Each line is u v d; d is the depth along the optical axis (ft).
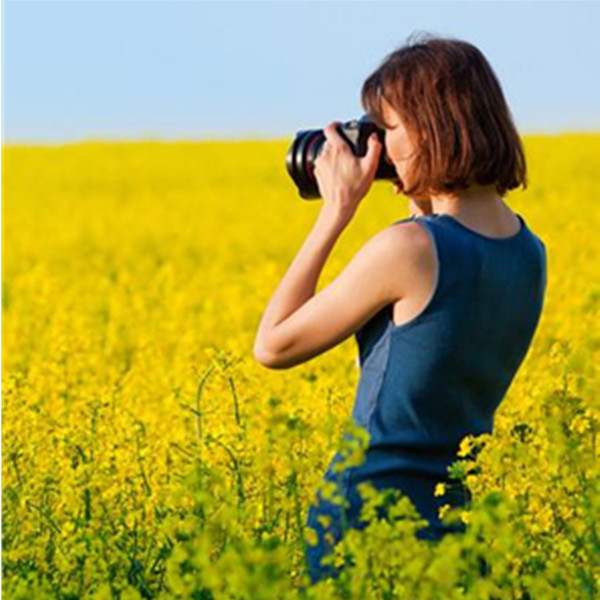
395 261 24.67
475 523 22.45
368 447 25.11
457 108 24.99
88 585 29.22
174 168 188.75
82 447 37.06
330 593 22.52
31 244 129.08
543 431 28.60
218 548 27.81
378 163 25.75
